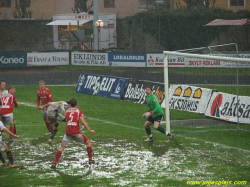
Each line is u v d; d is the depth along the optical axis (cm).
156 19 8156
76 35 8094
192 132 2712
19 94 4475
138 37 8356
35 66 6875
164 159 2052
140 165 1944
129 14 10050
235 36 8050
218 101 3083
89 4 9769
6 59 6488
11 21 8738
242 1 8819
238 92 2947
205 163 1975
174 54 2556
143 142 2436
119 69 6688
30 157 2116
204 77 3619
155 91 3722
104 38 8238
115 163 1981
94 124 2994
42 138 2555
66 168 1906
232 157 2088
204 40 8119
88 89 4525
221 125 2923
